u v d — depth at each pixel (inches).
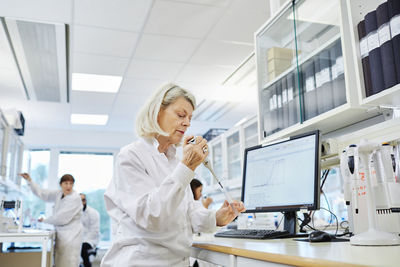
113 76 172.6
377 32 51.0
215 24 127.7
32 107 216.8
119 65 160.2
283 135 73.2
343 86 59.6
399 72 47.2
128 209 41.6
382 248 35.5
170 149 51.8
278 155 60.3
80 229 173.5
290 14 74.6
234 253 40.3
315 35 67.5
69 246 166.7
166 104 48.1
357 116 60.0
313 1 66.9
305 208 52.4
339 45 61.3
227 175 174.9
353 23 55.4
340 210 102.0
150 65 160.9
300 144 56.4
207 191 199.0
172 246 44.7
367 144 42.9
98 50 145.4
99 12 118.6
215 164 196.7
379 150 42.9
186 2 114.3
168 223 41.8
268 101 82.0
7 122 153.6
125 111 228.8
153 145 48.2
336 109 57.8
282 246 40.3
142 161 45.3
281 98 77.1
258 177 63.6
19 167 196.1
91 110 225.3
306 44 70.0
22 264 141.6
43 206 273.7
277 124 77.9
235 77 175.3
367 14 52.8
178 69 165.5
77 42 138.5
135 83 181.9
